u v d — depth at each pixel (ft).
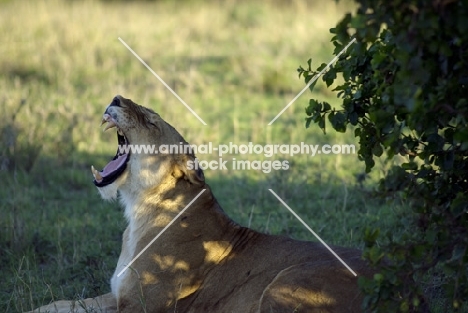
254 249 34.81
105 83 79.92
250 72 85.05
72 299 39.01
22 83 79.51
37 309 37.01
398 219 46.09
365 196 50.70
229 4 117.80
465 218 30.01
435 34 25.54
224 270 34.63
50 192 57.06
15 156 59.93
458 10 24.81
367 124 31.94
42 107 69.05
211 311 34.04
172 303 34.58
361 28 25.89
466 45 26.99
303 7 113.50
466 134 26.86
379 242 43.29
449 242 29.01
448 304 34.37
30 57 85.81
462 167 31.30
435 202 31.17
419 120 27.81
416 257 28.53
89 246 46.75
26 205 53.26
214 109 75.66
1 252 45.80
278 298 31.78
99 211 53.06
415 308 30.14
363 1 25.98
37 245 46.44
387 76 29.30
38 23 95.96
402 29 25.44
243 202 54.49
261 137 67.56
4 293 40.47
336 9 112.37
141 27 101.86
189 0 124.47
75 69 83.76
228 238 35.37
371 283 28.43
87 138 66.13
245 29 104.32
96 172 37.91
